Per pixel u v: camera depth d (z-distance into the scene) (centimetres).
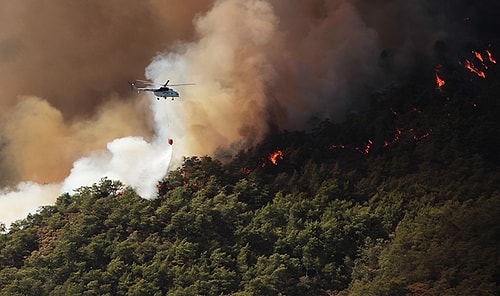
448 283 13962
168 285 14788
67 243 15425
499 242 14412
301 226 15388
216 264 14888
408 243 14612
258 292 14312
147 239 15500
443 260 14225
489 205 14900
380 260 14600
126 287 14662
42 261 15262
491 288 13725
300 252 14975
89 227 15788
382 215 15400
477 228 14662
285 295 14488
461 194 15575
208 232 15600
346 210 15462
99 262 15312
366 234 15175
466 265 14175
